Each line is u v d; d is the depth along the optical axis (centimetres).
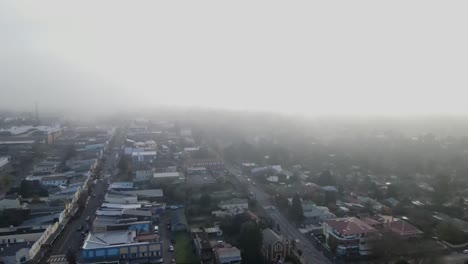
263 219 17375
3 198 18612
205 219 17612
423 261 13212
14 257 12725
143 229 15850
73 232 16100
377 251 13688
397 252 13500
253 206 19450
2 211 16938
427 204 19100
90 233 14588
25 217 16525
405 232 14600
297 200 17850
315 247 14825
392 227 15050
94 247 13112
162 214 18400
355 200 19962
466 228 15775
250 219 16438
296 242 15188
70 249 14288
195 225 16825
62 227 16325
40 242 14388
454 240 14700
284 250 13600
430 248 13838
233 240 15250
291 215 18000
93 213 18438
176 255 13912
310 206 18175
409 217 17288
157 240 13912
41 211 17125
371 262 13512
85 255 12950
